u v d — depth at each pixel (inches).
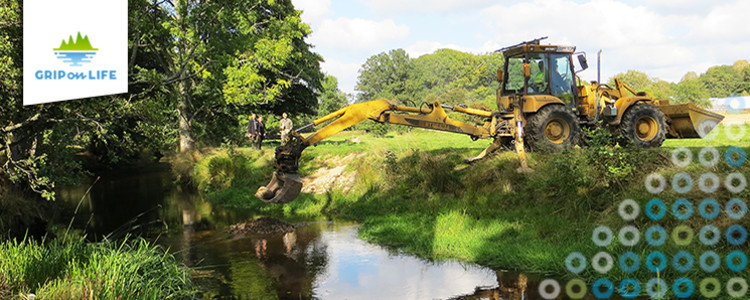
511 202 358.9
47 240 371.6
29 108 401.7
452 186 426.3
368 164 510.3
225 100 1012.5
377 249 303.4
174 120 1085.1
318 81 1332.4
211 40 819.4
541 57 468.4
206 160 695.7
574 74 476.7
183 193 630.5
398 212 399.9
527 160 410.9
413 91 4163.4
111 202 559.5
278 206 479.8
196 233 374.9
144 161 1124.5
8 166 425.1
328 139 1157.7
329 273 256.7
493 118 463.2
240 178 637.9
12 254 215.9
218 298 221.8
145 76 526.3
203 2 828.6
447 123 439.8
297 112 1362.0
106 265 210.5
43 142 493.4
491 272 246.2
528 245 271.4
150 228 403.9
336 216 424.8
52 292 185.3
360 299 217.0
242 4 860.6
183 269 243.3
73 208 519.8
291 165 325.1
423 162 460.8
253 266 274.2
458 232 313.7
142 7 662.5
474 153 521.3
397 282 238.2
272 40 963.3
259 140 866.1
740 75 4148.6
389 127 1176.2
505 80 496.4
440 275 246.1
